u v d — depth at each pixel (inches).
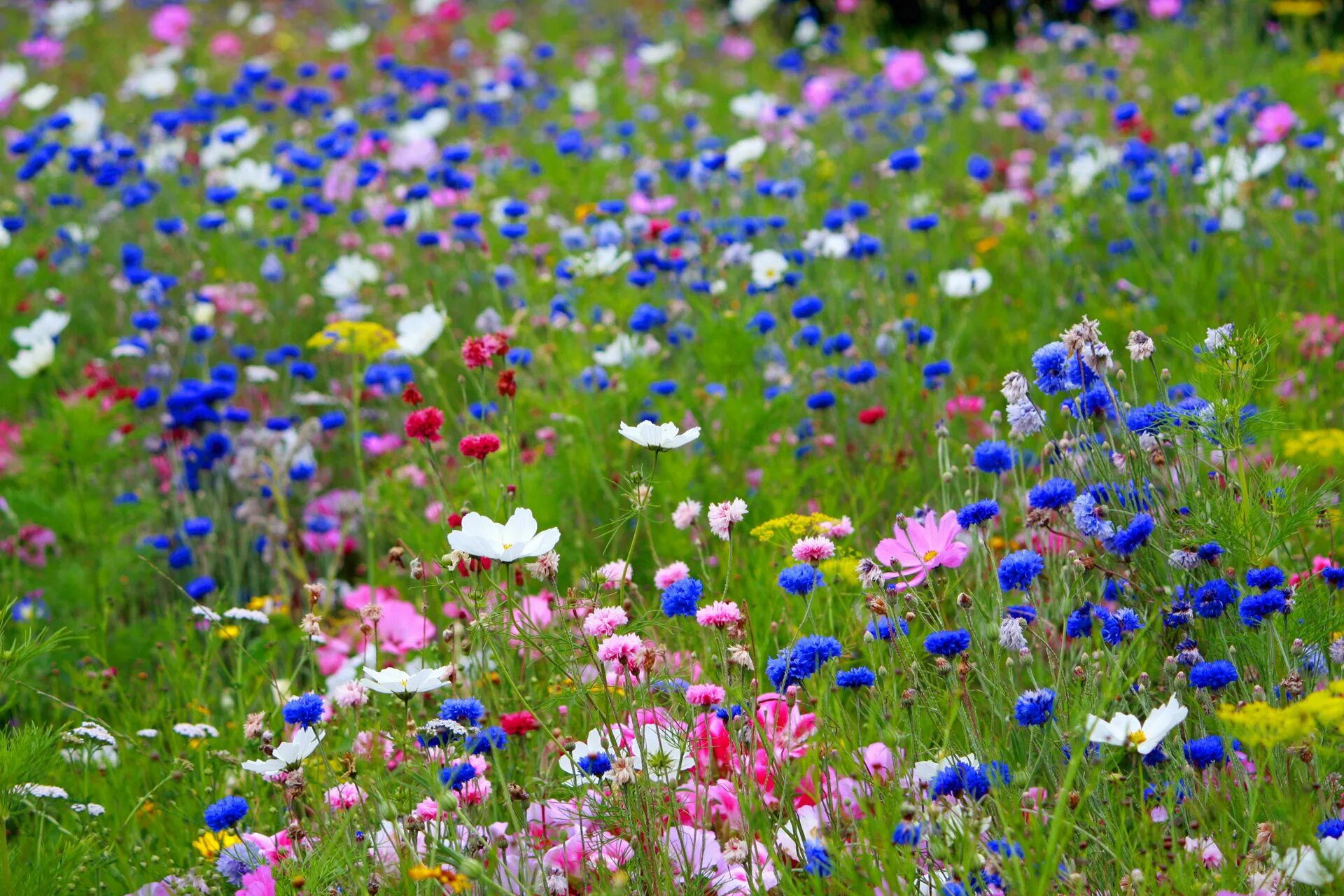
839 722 121.8
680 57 605.6
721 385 219.8
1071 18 597.0
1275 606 115.8
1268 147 284.4
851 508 194.1
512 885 112.0
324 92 460.1
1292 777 110.9
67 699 179.2
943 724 120.6
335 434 258.7
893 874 100.7
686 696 119.8
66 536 210.1
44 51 619.5
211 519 225.1
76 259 330.3
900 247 300.5
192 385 232.8
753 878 112.6
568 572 178.1
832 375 227.8
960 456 205.9
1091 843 109.8
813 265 282.4
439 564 135.5
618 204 283.7
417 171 364.2
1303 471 138.4
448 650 156.1
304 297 303.7
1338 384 214.7
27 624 183.0
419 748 130.5
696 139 437.4
